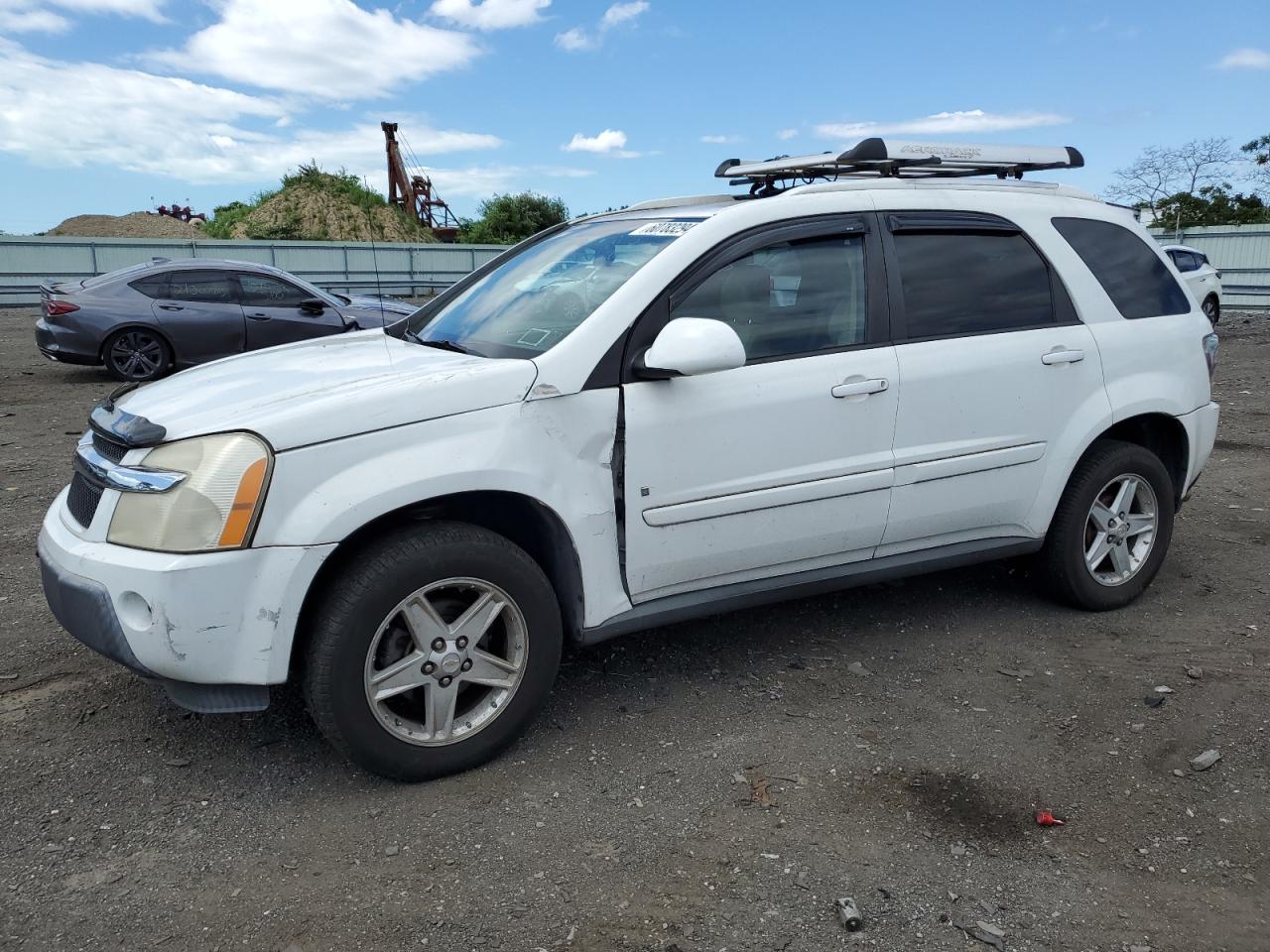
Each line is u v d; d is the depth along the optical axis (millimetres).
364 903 2531
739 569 3605
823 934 2430
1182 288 4684
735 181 5027
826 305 3689
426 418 2971
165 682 2896
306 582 2809
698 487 3402
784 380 3518
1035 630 4344
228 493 2746
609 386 3254
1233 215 34406
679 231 3598
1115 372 4301
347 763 3221
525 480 3084
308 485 2811
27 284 26641
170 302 11766
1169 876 2662
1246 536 5730
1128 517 4508
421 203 53938
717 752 3299
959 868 2691
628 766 3213
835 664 3992
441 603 3084
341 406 2877
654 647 4148
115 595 2783
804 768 3201
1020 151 4539
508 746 3244
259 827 2867
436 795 3039
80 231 45688
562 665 3969
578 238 4098
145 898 2549
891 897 2564
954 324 3943
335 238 47125
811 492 3604
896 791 3066
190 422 2898
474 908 2514
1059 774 3176
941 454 3867
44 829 2842
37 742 3334
